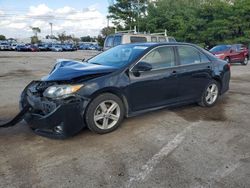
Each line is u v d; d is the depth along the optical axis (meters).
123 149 4.28
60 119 4.37
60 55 38.31
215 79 6.73
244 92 8.67
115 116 4.99
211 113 6.17
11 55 35.78
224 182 3.37
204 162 3.87
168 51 5.79
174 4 39.59
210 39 34.66
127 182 3.38
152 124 5.39
